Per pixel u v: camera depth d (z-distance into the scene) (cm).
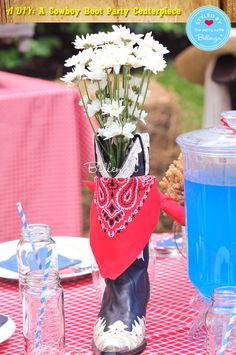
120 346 158
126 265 164
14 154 301
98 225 168
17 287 200
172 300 188
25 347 157
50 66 685
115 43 164
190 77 452
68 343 167
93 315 181
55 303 155
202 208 158
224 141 156
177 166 189
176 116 539
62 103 306
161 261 214
